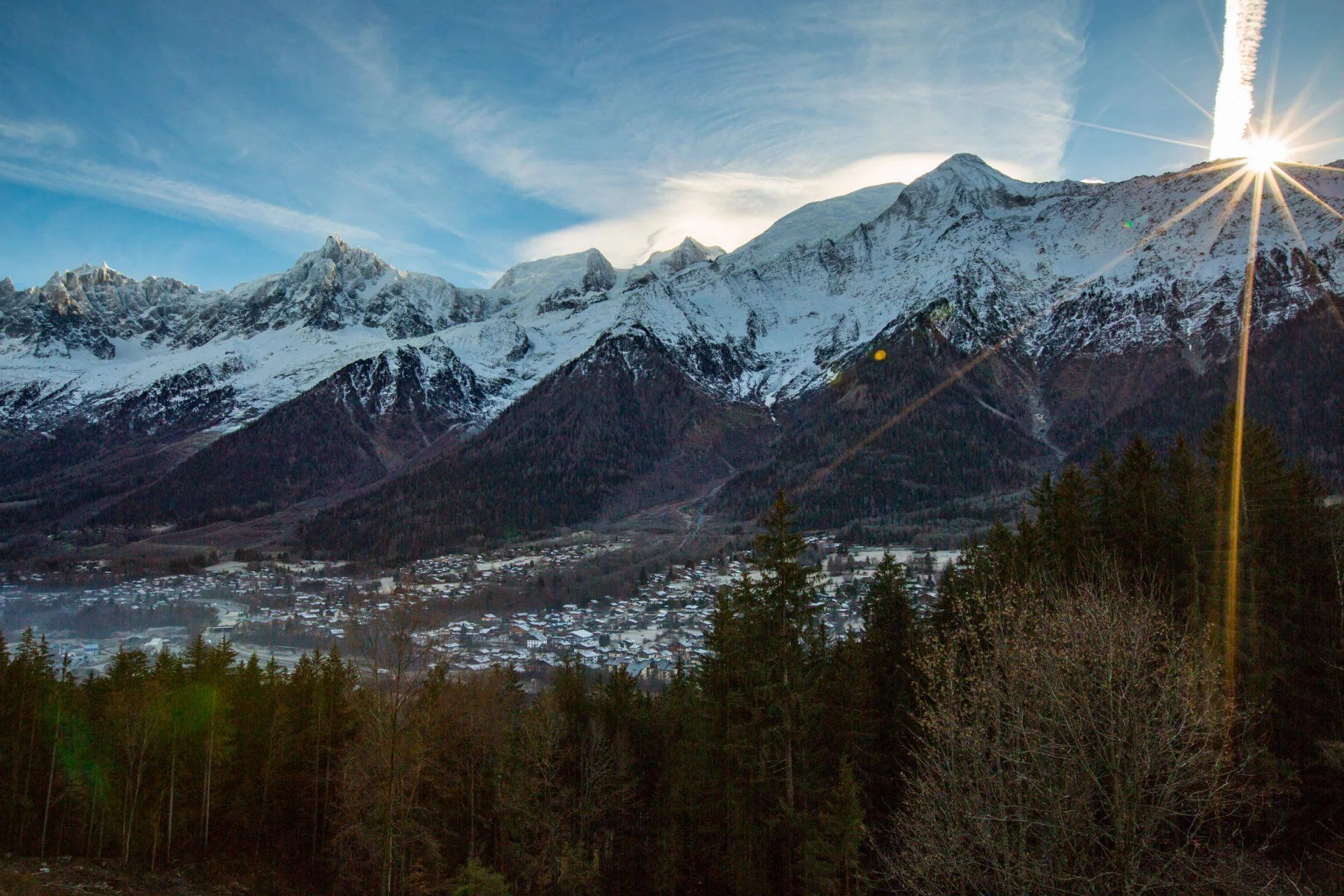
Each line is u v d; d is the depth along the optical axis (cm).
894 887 3139
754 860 3653
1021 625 2331
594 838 4206
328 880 4881
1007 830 2205
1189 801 2202
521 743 4347
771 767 3494
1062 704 2075
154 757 5038
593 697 5244
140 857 4909
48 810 4884
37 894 3941
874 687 3975
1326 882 2364
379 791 3762
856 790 3136
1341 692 3200
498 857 4462
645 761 4694
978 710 2338
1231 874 2166
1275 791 2672
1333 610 3366
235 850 5197
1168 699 2080
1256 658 3164
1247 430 3781
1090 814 2077
